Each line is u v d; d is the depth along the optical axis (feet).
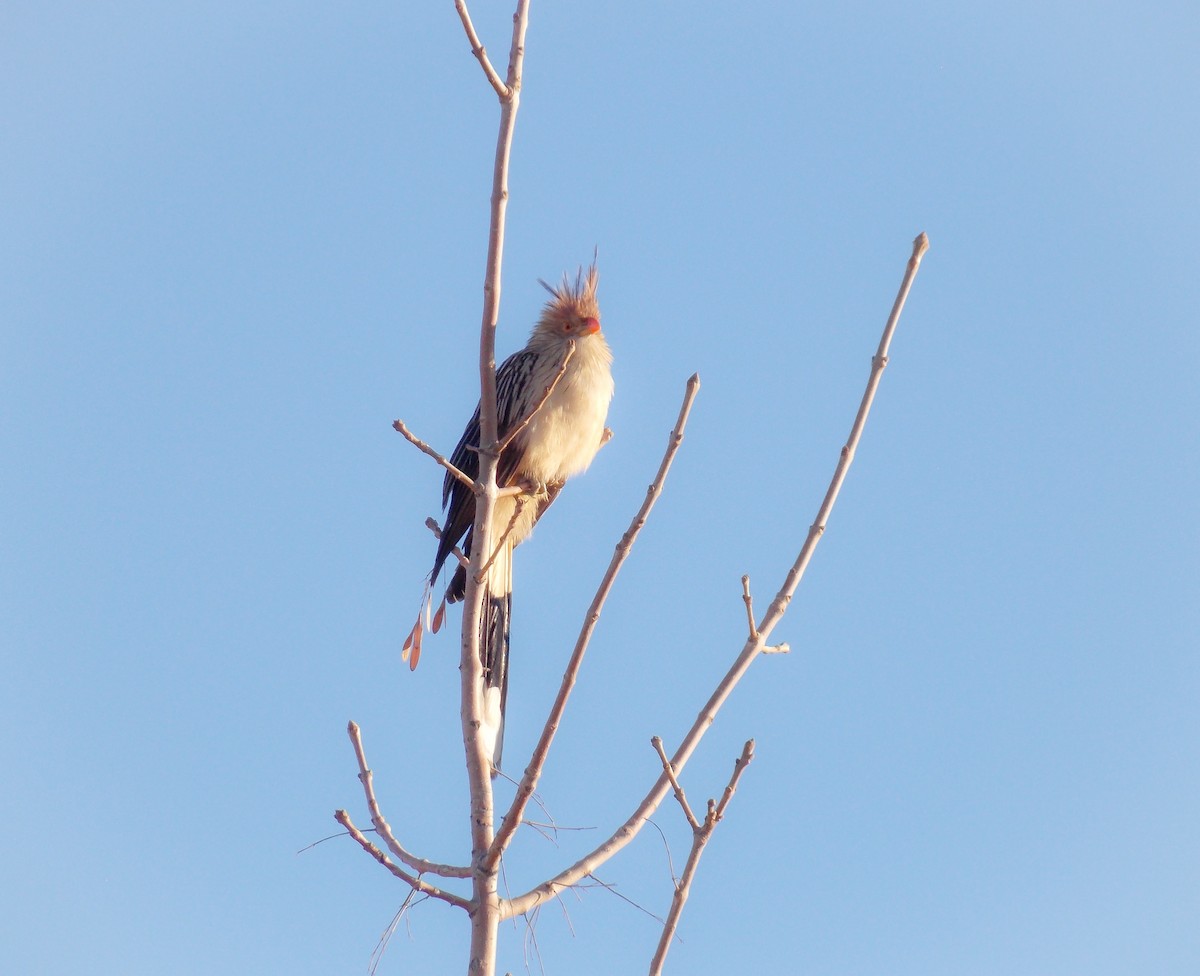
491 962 24.32
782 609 26.63
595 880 25.66
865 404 27.14
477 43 24.97
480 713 27.43
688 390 25.18
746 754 24.27
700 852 24.11
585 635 24.89
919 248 27.35
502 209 26.27
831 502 26.99
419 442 26.99
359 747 26.63
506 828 24.73
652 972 23.35
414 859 25.68
